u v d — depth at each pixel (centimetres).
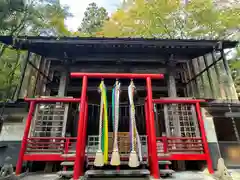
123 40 734
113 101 555
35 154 580
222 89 779
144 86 936
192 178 518
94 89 932
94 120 935
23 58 888
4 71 1027
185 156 599
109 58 834
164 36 1455
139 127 905
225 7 1217
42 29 1174
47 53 804
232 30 1225
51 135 646
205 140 619
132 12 1490
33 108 640
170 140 659
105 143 511
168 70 828
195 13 1284
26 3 998
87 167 582
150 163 542
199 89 832
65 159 577
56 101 659
